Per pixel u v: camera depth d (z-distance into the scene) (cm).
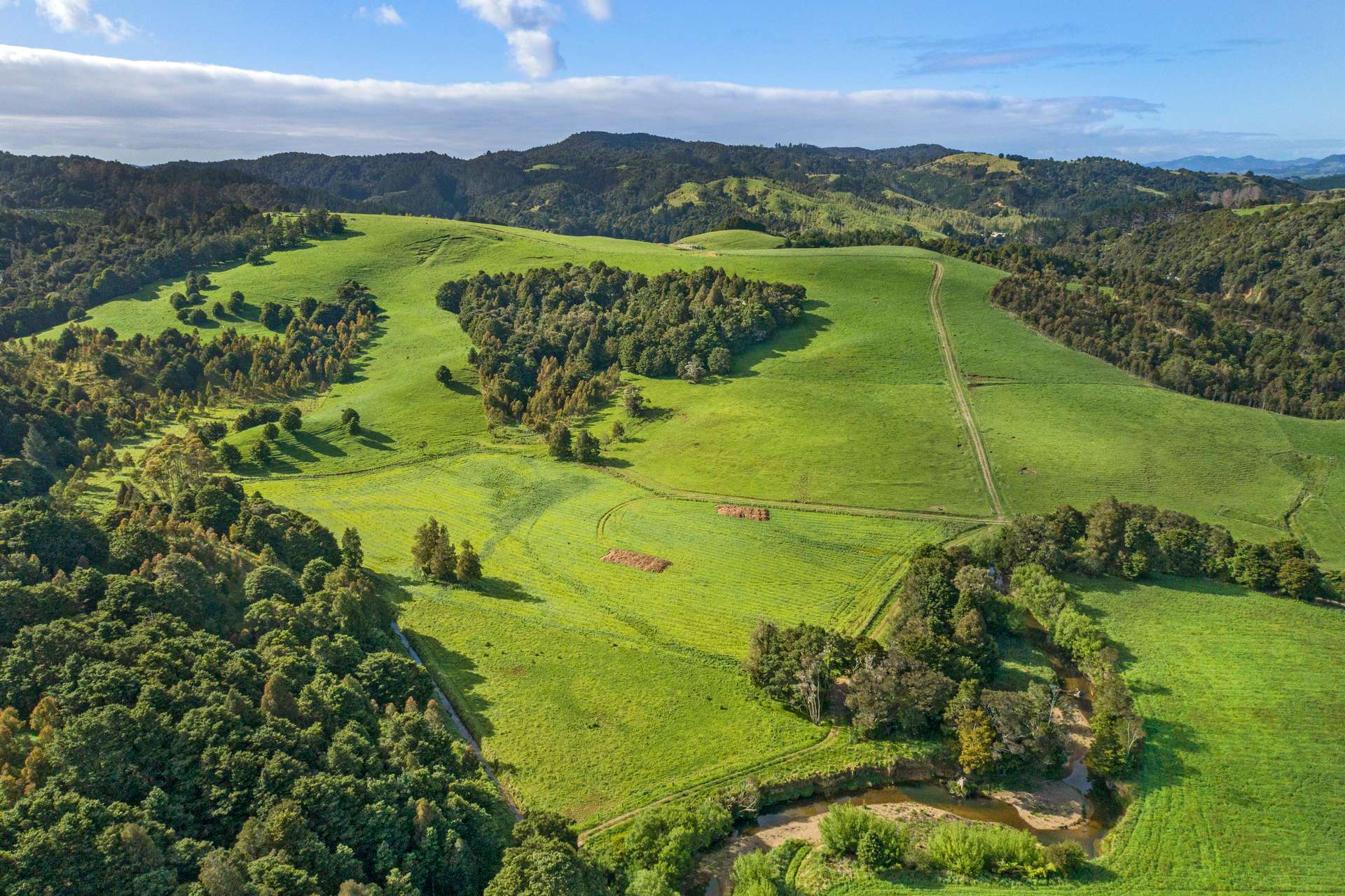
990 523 12688
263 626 8394
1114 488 13625
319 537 11200
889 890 5991
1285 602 10031
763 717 8194
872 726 7681
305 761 6284
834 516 13175
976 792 7312
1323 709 7950
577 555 12131
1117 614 9769
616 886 5931
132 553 9044
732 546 12256
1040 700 7825
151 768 5809
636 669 9062
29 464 13688
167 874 4838
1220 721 7812
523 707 8312
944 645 8438
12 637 7075
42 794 5138
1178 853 6275
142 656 6831
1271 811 6700
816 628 8831
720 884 6244
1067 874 6078
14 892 4475
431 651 9369
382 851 5625
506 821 6644
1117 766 7169
